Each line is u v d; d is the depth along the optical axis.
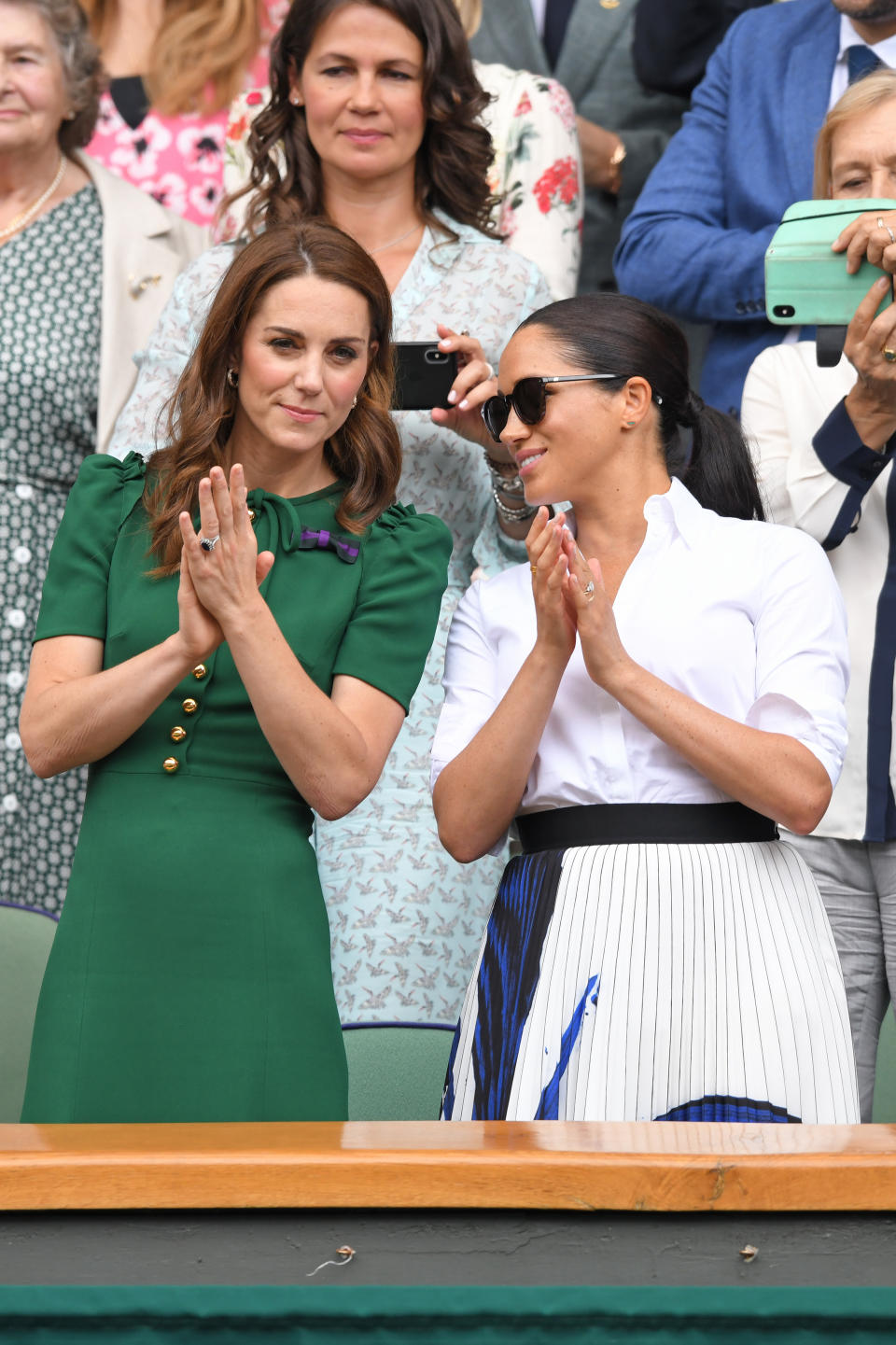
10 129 14.36
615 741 9.01
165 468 9.59
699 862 8.78
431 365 12.09
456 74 13.25
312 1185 5.02
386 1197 5.03
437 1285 5.02
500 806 9.12
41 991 8.87
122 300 14.52
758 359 12.80
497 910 9.19
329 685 9.39
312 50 13.05
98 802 9.03
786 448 12.30
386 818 12.05
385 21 12.88
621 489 9.62
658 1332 4.99
